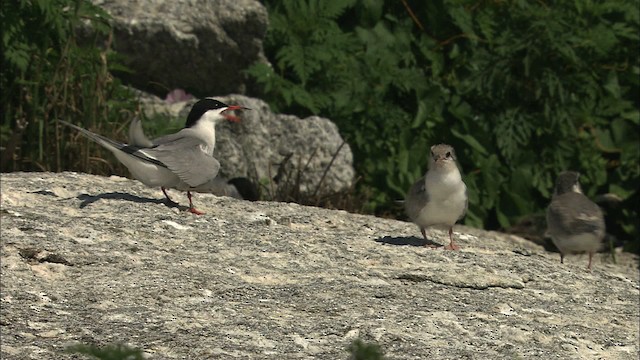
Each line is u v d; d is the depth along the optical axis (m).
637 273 12.85
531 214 16.86
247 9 16.44
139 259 10.38
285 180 15.91
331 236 11.93
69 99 14.97
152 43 16.22
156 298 9.51
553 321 10.16
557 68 17.75
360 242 11.81
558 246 12.33
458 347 9.11
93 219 11.26
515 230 16.55
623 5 18.11
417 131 17.22
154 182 11.47
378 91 17.05
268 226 11.95
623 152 18.11
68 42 14.94
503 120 17.50
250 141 15.73
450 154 11.35
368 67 17.11
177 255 10.62
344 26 17.75
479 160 17.20
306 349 8.75
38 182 12.53
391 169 16.77
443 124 17.33
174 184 11.56
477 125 17.38
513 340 9.52
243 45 16.55
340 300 9.88
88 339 8.62
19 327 8.74
